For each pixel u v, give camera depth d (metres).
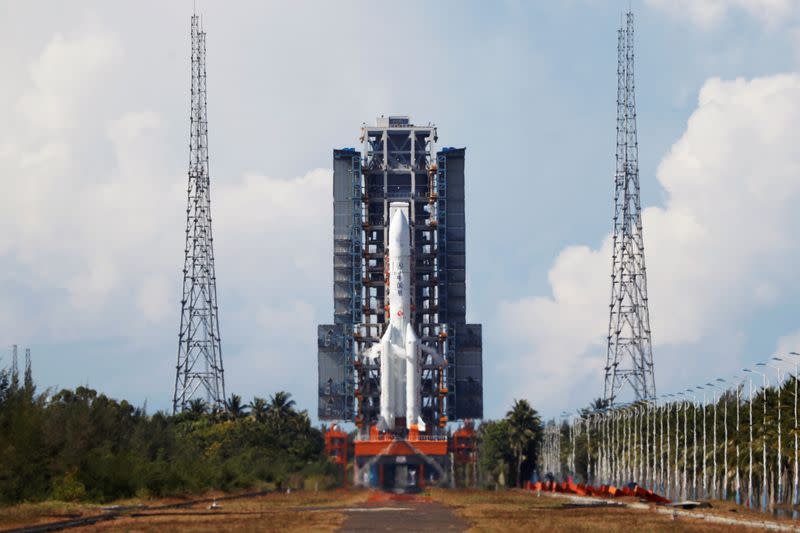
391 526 92.00
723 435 164.75
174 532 81.06
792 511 126.38
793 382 140.25
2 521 91.19
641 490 147.00
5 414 121.88
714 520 100.50
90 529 83.81
